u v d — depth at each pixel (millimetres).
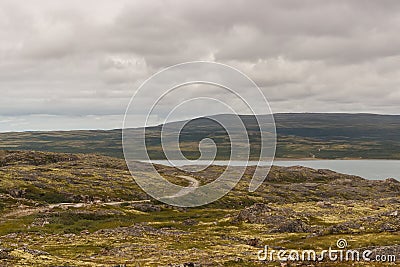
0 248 62312
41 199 142500
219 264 56250
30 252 62375
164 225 110188
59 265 54094
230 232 98625
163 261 59188
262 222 110500
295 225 99250
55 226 98875
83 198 149750
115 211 126125
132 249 71875
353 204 138000
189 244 78312
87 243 78625
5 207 125875
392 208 127000
